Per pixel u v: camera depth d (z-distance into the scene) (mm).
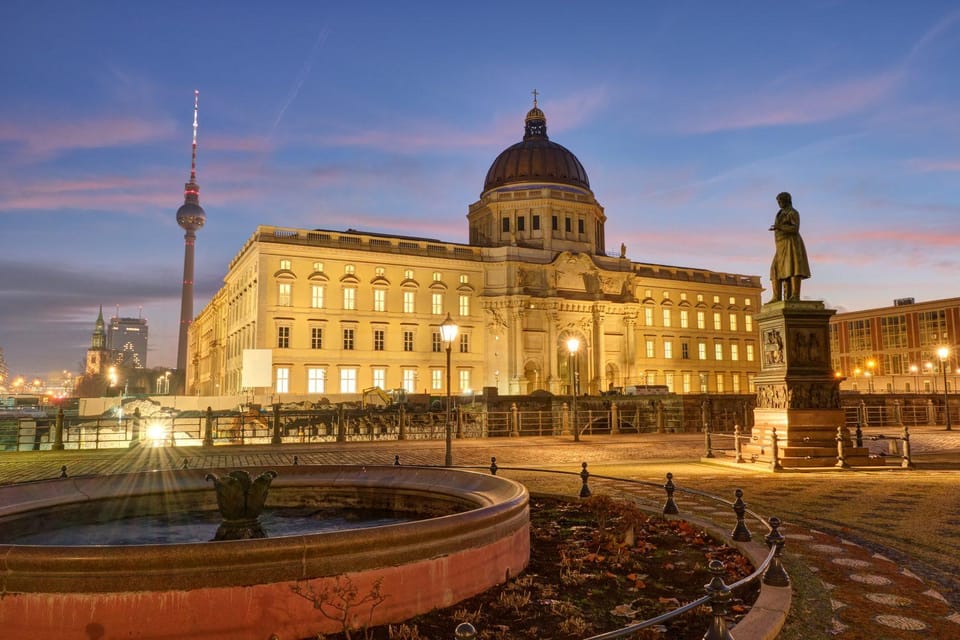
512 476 18438
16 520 8852
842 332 96500
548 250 76438
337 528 9500
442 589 6410
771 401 20547
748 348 91562
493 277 73250
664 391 64750
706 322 88750
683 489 11195
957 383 79188
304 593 5473
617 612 6602
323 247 64875
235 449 29578
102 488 10047
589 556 8609
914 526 10812
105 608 5039
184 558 5156
